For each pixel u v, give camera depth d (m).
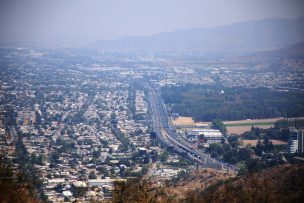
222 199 120.00
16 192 102.81
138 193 106.00
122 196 104.50
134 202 104.31
